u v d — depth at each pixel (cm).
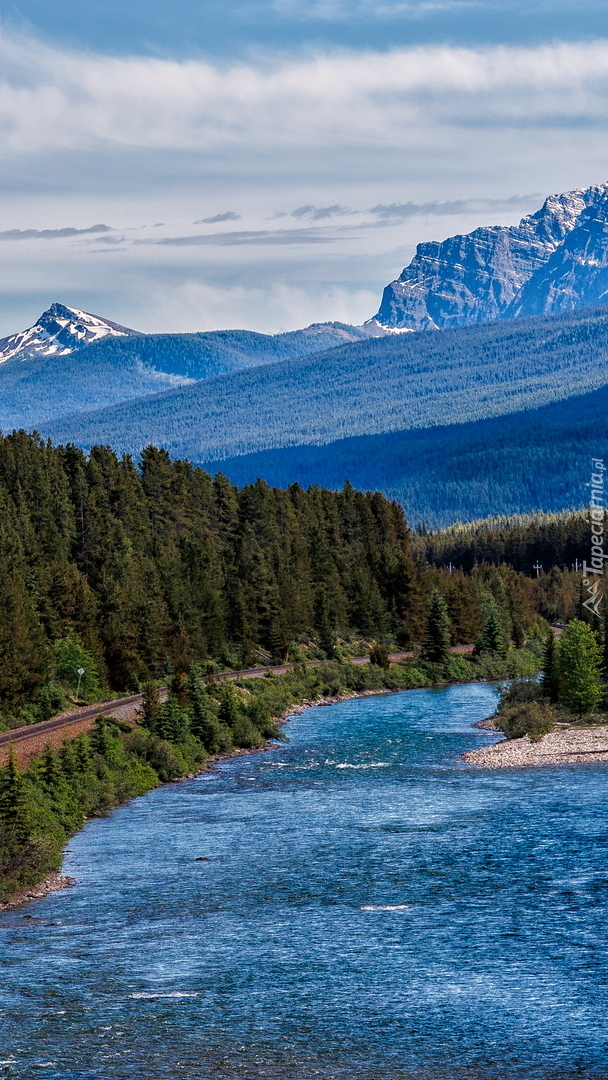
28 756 10031
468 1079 4309
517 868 7044
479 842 7794
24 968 5475
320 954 5612
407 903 6412
